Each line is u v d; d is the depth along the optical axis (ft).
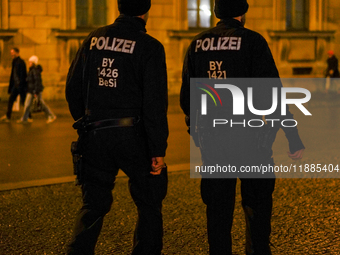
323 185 18.78
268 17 63.21
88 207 10.01
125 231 14.05
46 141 29.81
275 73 9.89
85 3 56.54
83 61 10.32
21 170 22.40
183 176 20.71
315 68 66.03
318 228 14.07
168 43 59.88
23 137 31.22
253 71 9.96
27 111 38.09
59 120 39.55
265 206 10.46
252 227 10.48
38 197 17.72
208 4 61.62
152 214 10.12
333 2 66.33
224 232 10.39
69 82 10.46
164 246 12.87
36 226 14.60
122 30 9.98
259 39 9.93
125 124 9.83
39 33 54.85
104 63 9.93
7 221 15.07
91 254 9.76
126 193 18.02
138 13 10.05
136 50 9.77
